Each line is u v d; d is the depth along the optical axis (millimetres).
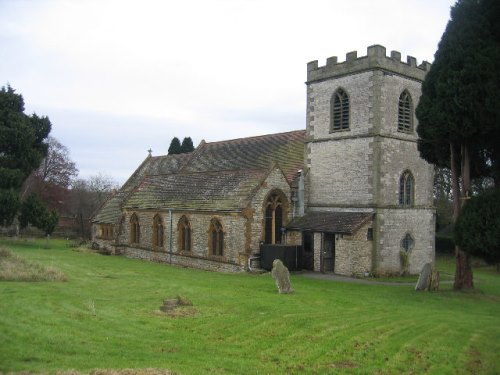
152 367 12320
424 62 37125
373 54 34219
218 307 20078
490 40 22719
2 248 30797
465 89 22609
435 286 27359
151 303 20578
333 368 13328
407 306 21906
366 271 33312
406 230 35594
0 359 12500
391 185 34844
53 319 16812
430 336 16391
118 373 11508
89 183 86688
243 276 31344
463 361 14250
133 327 16500
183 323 17344
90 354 13383
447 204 60438
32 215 50656
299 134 43031
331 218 35250
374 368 13453
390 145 34812
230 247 34156
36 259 36250
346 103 36219
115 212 49469
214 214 35531
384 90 34562
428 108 24594
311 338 15875
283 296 22922
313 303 21531
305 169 38406
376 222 33750
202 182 40688
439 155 27281
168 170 52906
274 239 35812
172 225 39938
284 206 36406
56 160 81188
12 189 49094
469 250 21859
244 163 43844
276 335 16141
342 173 36094
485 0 23016
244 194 34625
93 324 16562
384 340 15820
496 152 24469
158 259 41250
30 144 52000
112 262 38562
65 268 31875
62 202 77938
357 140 35188
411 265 35750
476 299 24812
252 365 13266
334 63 36781
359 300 22938
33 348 13539
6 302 18891
